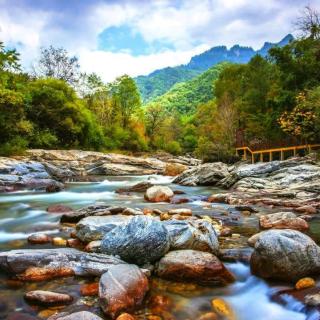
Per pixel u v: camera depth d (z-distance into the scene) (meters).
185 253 6.58
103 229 8.27
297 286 5.86
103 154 39.12
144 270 6.29
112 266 6.11
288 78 32.97
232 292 6.00
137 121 71.81
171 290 5.94
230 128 46.44
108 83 66.31
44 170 24.97
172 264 6.30
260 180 20.00
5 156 30.50
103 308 5.12
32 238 8.55
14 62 36.88
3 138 33.75
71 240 8.27
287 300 5.52
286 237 6.38
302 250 6.16
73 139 45.41
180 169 34.09
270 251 6.28
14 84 39.16
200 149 48.59
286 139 31.12
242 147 37.53
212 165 24.88
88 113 49.09
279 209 13.20
